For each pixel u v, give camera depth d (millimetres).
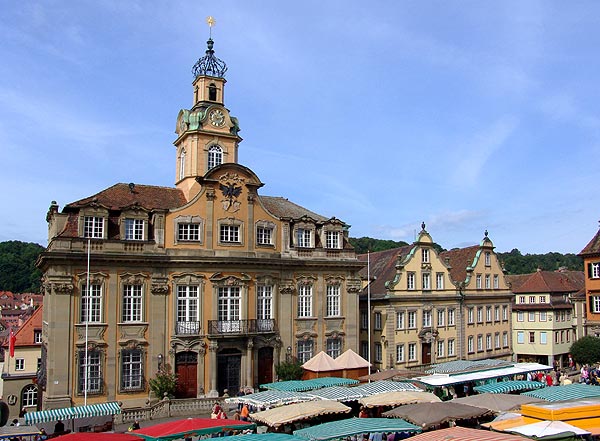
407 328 64500
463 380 41031
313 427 26906
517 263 188875
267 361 53219
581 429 25094
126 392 46531
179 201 54812
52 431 42625
